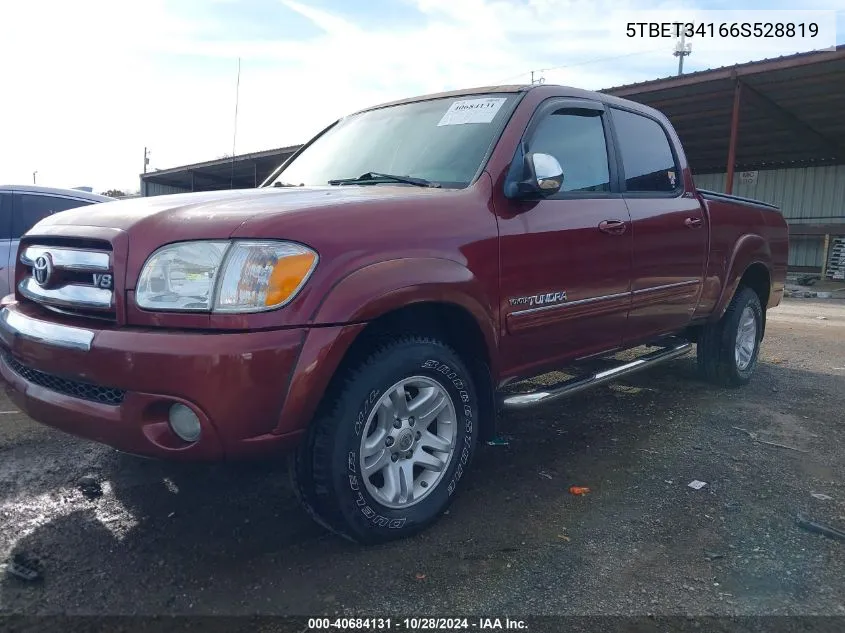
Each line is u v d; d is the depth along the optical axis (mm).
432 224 2840
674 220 4285
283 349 2359
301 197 2830
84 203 6016
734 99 16047
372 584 2498
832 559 2697
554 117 3635
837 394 5270
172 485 3375
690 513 3100
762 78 15078
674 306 4410
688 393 5223
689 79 15469
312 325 2414
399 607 2355
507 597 2418
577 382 3684
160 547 2770
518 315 3195
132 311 2479
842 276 19656
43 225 3076
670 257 4258
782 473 3594
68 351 2514
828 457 3840
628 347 4156
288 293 2393
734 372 5324
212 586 2488
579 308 3559
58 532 2885
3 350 3031
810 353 7113
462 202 3012
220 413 2312
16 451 3783
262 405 2357
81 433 2609
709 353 5324
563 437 4160
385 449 2762
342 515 2623
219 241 2418
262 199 2775
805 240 23141
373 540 2744
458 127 3537
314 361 2400
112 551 2734
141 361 2336
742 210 5176
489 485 3412
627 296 3906
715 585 2502
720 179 25734
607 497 3268
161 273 2447
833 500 3254
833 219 22859
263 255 2383
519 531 2914
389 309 2588
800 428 4363
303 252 2434
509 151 3279
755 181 24734
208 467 3602
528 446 3994
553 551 2742
